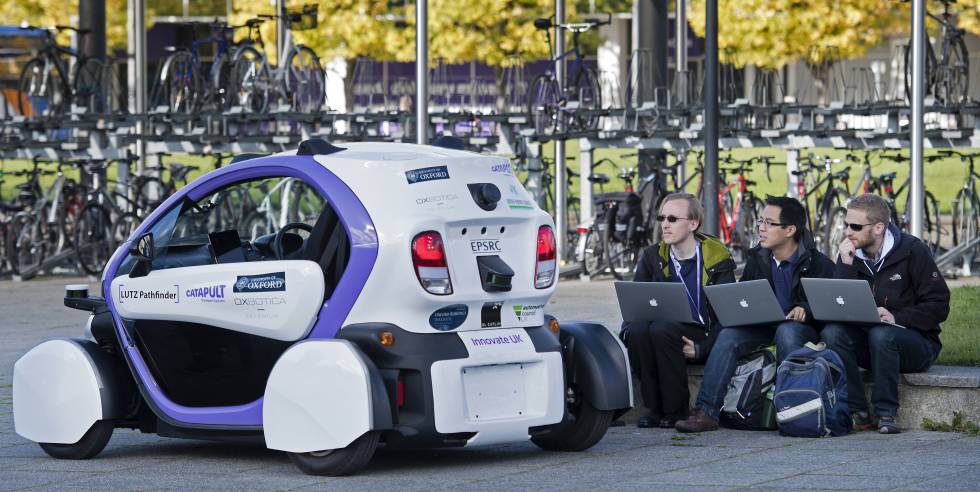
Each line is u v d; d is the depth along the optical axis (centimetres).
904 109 3238
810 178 3644
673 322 1552
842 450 1398
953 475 1246
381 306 1309
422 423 1286
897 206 3669
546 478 1291
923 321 1498
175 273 1403
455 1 6538
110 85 3856
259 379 1374
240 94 3534
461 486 1254
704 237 1603
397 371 1293
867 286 1470
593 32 7425
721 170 3484
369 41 6581
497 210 1349
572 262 3600
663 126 3462
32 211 3522
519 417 1335
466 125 3784
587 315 2591
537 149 3566
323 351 1284
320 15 6612
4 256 3584
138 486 1282
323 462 1296
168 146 3566
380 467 1361
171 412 1407
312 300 1322
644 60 3688
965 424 1482
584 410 1427
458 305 1319
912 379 1501
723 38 6531
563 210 3619
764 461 1348
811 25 6394
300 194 1673
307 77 3616
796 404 1477
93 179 3844
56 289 3284
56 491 1265
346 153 1388
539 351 1354
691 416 1545
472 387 1312
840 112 3288
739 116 3409
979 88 3475
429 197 1320
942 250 3428
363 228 1313
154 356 1432
